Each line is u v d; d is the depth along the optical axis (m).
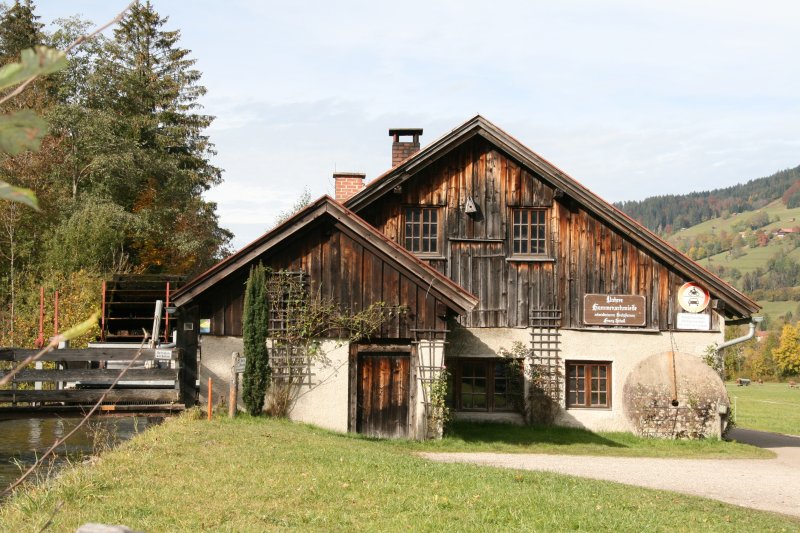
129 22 54.16
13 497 9.54
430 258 22.69
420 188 22.86
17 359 17.72
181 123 55.03
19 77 1.68
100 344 21.36
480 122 22.70
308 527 9.23
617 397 22.81
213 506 9.78
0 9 47.50
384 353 19.86
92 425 17.69
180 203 50.50
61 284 31.91
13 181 37.97
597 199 22.73
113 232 40.00
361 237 19.84
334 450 14.68
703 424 22.17
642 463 18.02
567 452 19.25
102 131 42.75
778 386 86.06
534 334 22.77
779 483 15.80
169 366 20.02
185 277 27.20
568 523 10.27
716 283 22.81
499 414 22.66
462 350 22.61
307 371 19.67
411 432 19.70
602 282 23.03
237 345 19.80
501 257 22.92
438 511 10.45
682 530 10.53
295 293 19.77
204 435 14.99
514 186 23.09
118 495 9.92
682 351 23.02
